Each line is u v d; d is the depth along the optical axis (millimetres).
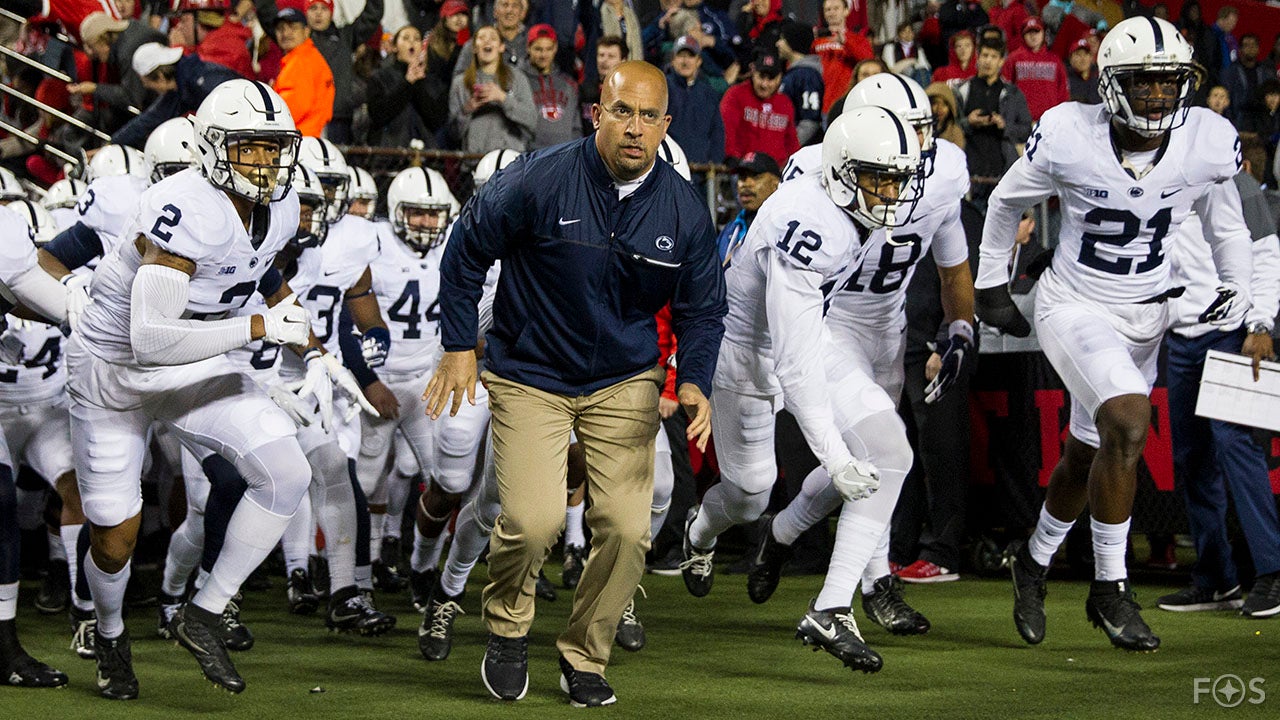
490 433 12875
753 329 14352
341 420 17453
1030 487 20578
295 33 23609
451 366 12094
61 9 27656
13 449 17469
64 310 13977
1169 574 20891
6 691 13109
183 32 26156
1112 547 14289
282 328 12211
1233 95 35531
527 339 12055
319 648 15438
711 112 26203
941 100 21438
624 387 12133
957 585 19859
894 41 34344
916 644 15141
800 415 12750
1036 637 14875
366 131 26125
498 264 18047
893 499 13391
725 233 19484
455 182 24734
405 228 19312
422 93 25562
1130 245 14641
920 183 12945
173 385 12773
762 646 15289
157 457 21500
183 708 12297
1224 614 16859
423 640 14672
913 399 20438
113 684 12734
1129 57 13531
